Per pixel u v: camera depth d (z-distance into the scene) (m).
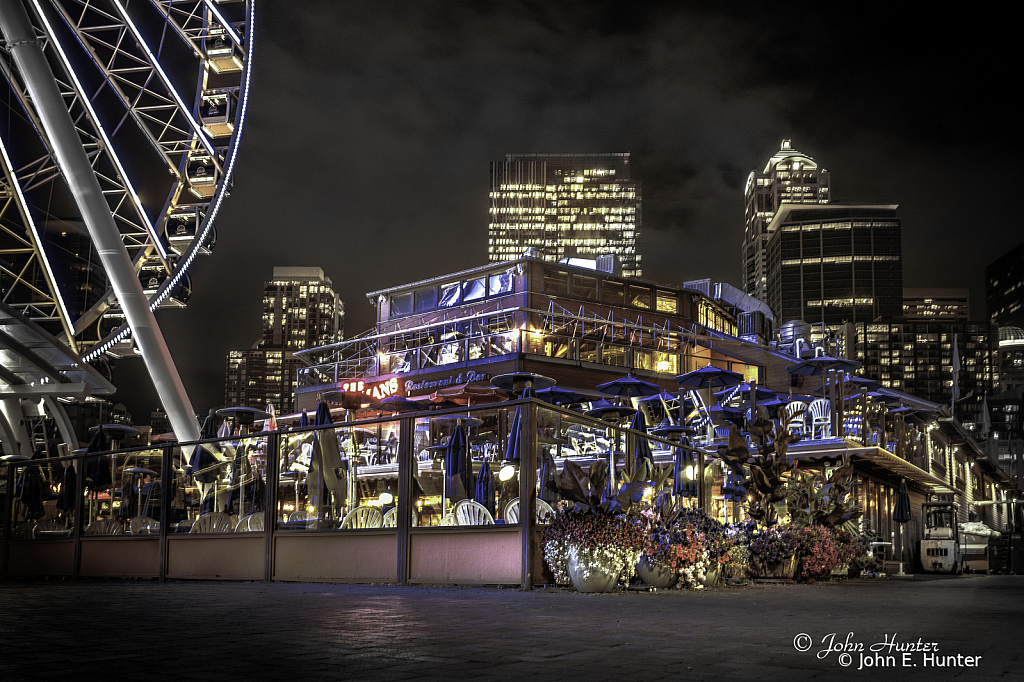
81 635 6.52
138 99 45.91
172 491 16.42
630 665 5.13
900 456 32.03
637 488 12.69
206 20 45.75
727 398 31.67
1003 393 183.38
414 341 53.62
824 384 28.95
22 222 44.94
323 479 14.46
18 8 37.84
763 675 4.86
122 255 38.19
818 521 19.23
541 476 13.79
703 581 14.13
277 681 4.48
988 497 65.69
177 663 5.10
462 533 12.73
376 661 5.18
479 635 6.52
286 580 14.38
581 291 51.47
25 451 51.47
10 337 44.12
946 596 12.81
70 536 17.70
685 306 55.41
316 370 57.16
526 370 46.91
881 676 4.89
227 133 45.78
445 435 13.69
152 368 37.78
